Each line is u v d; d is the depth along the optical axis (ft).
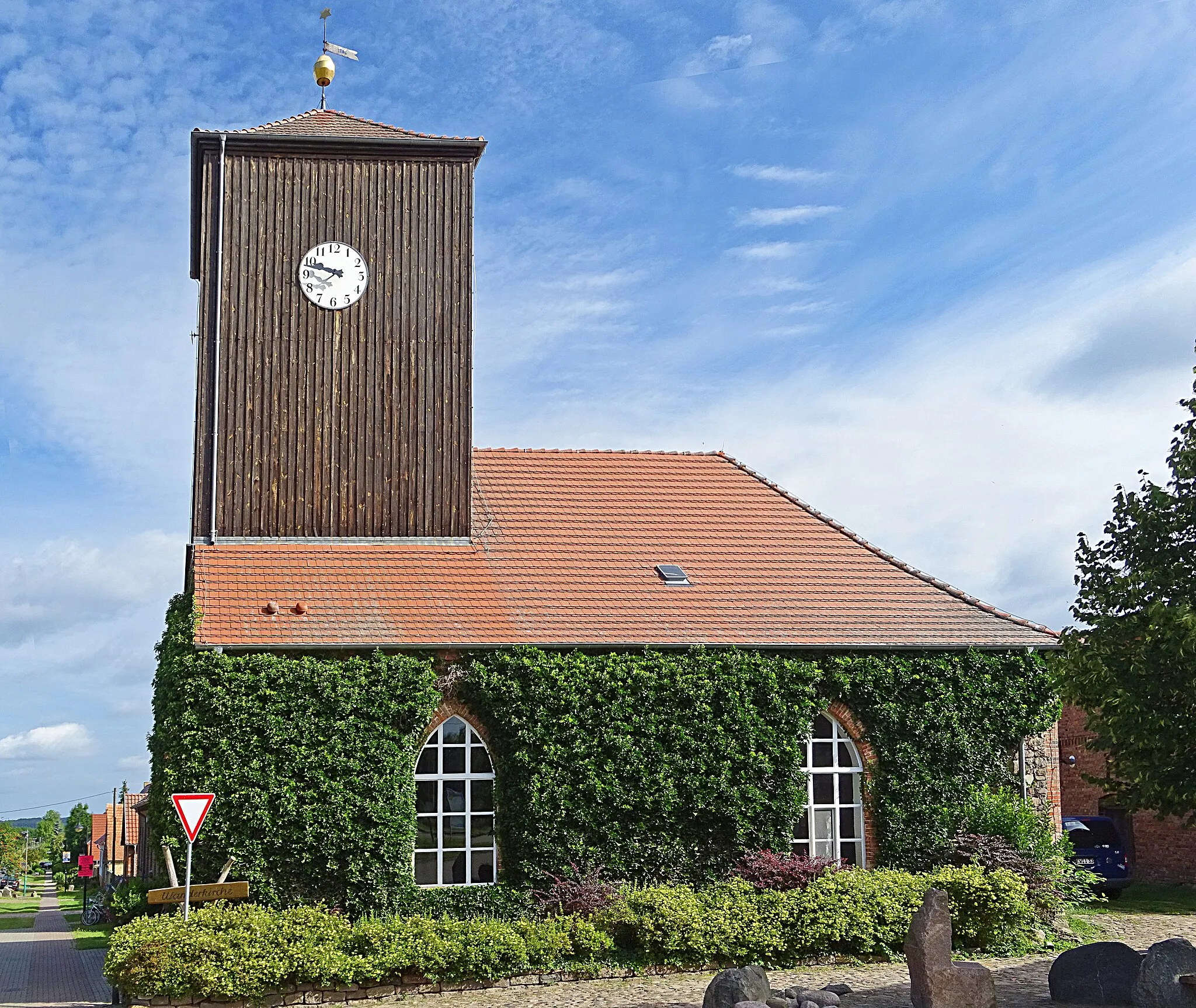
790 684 73.87
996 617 80.84
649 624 74.84
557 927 61.67
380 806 66.90
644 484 92.89
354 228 86.38
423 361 85.76
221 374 82.99
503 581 78.64
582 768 70.18
